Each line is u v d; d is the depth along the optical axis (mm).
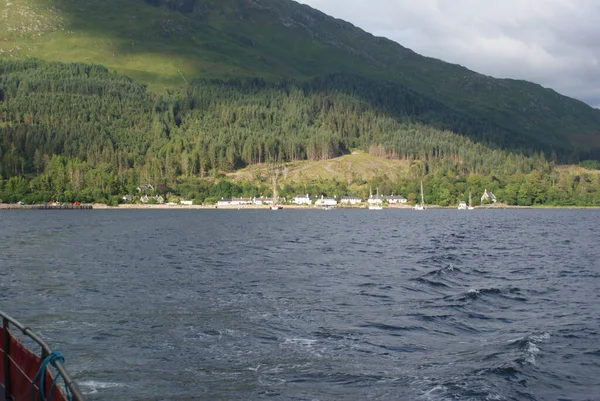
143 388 21422
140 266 55438
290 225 144125
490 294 40000
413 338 28266
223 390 21281
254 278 47688
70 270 52188
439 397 20344
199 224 143625
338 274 50500
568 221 171875
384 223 159000
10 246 77625
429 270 53250
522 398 20281
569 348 26266
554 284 45188
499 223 159375
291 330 29578
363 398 20453
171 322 31156
